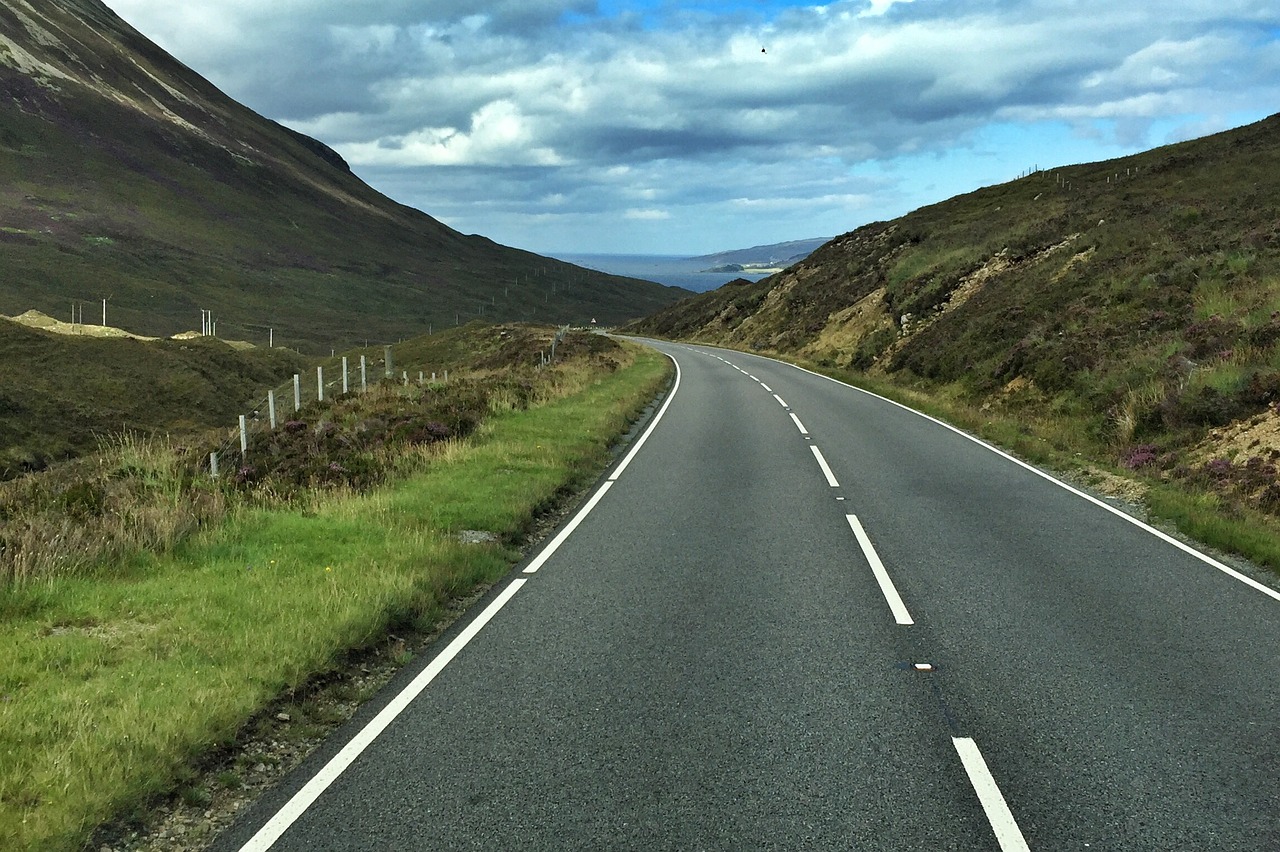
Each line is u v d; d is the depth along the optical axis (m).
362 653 5.80
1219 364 14.93
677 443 16.20
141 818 3.68
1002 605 6.61
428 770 4.04
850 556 8.14
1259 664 5.35
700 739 4.33
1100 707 4.70
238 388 88.31
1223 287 19.33
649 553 8.35
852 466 13.47
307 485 12.05
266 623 6.05
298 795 3.83
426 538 8.50
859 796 3.75
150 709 4.53
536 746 4.28
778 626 6.14
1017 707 4.71
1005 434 16.47
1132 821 3.54
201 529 8.89
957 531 9.20
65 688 4.81
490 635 6.04
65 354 76.94
